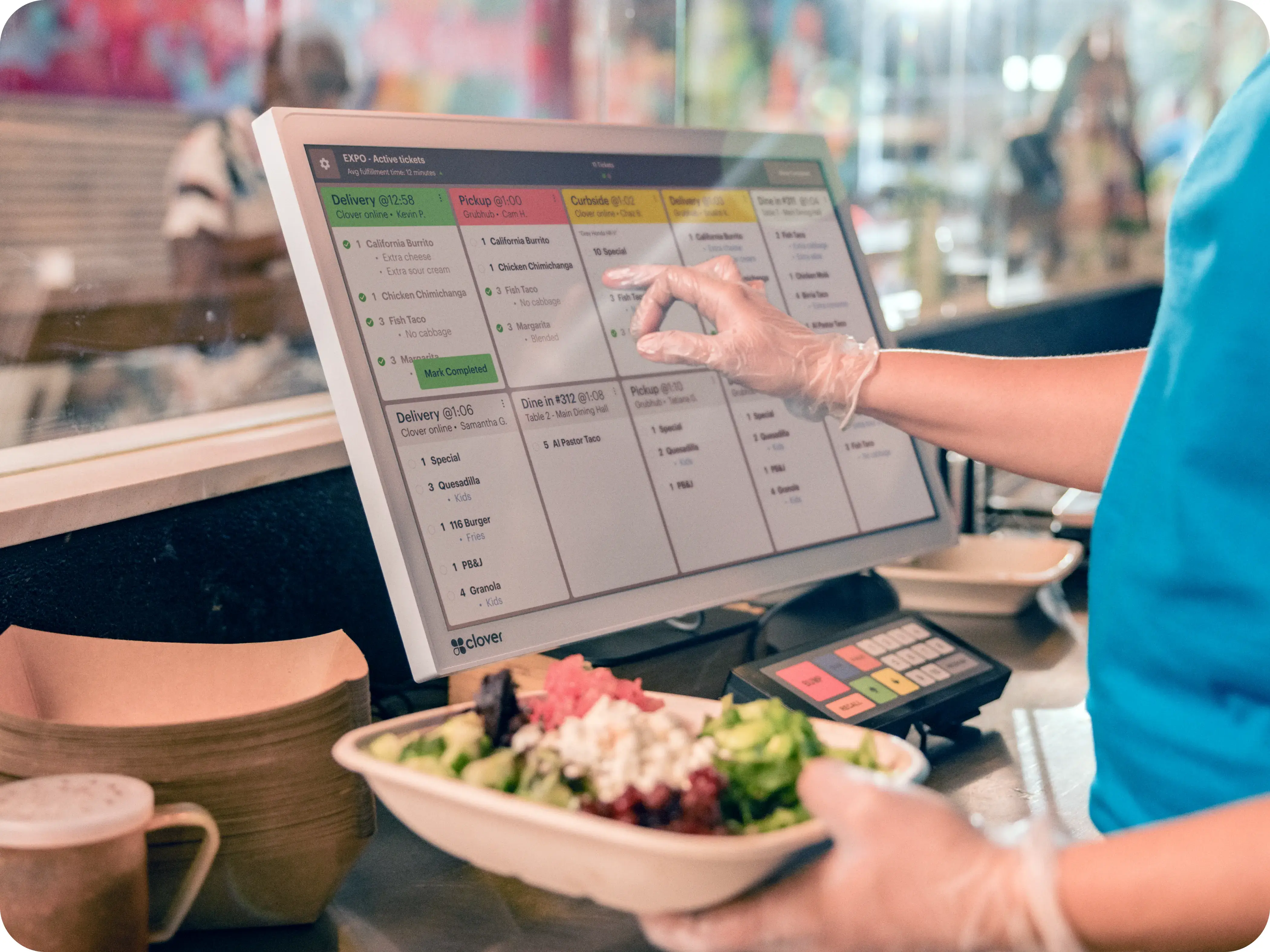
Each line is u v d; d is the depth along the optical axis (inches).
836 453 48.6
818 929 22.5
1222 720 30.9
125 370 52.2
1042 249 133.7
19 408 48.1
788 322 42.7
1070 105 135.4
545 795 23.1
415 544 35.7
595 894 23.1
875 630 41.9
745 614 49.8
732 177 48.9
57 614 37.1
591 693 25.7
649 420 42.7
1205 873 21.0
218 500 42.1
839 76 93.9
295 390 58.4
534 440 39.3
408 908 29.5
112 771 25.6
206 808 26.1
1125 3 138.6
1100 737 34.6
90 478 38.8
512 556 37.7
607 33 71.1
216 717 31.1
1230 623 30.5
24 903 22.9
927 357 42.5
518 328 40.1
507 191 41.2
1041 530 76.4
